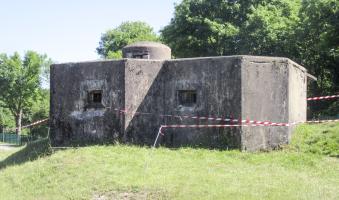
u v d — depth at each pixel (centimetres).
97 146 1220
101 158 1082
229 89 1180
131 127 1248
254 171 976
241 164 1038
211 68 1209
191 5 3020
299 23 2630
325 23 2392
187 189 842
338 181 908
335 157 1087
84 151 1157
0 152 1941
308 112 2603
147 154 1119
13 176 1074
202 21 2959
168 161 1054
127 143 1237
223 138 1176
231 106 1173
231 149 1155
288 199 774
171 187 857
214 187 851
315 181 899
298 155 1100
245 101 1163
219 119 1187
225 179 905
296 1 3044
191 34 3019
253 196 794
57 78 1369
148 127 1262
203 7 2997
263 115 1184
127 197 839
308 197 782
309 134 1245
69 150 1205
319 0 2366
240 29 2791
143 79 1267
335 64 2723
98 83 1291
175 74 1266
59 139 1351
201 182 884
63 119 1346
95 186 902
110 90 1271
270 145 1176
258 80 1184
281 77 1214
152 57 1421
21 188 978
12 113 4747
